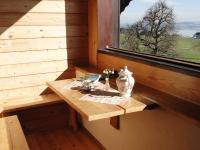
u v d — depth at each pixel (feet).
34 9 10.01
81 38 11.15
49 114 11.23
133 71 8.48
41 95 10.87
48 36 10.46
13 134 7.25
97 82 8.24
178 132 6.24
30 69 10.42
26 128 10.90
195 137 5.79
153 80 7.65
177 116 5.88
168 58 7.69
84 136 10.84
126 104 6.33
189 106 6.00
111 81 8.43
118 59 9.17
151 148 7.25
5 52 9.86
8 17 9.66
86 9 10.99
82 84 8.20
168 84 7.10
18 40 9.98
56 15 10.44
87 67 10.80
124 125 8.31
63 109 11.47
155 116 6.89
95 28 10.50
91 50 11.09
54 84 8.35
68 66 11.12
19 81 10.33
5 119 8.27
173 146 6.46
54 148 9.89
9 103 10.07
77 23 10.93
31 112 10.84
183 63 6.95
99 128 9.96
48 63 10.70
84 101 6.59
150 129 7.18
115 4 10.32
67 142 10.34
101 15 10.25
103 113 5.81
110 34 10.55
